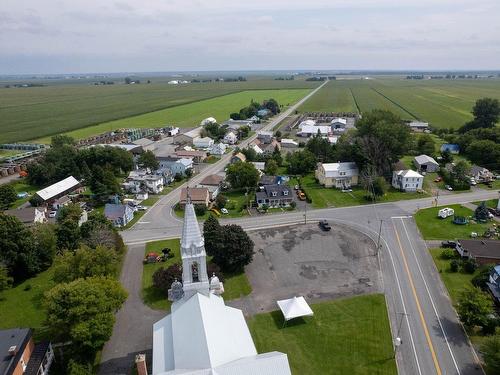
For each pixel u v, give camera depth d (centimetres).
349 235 9669
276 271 8100
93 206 12031
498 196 12044
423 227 9994
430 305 6888
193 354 4194
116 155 15350
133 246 9375
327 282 7669
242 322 5069
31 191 13962
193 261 5078
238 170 12850
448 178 13500
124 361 5672
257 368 4000
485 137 17300
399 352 5775
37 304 7225
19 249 7919
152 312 6819
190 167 15562
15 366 4788
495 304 6706
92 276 6594
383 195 12331
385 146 13788
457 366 5512
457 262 7931
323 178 13662
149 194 13188
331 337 6109
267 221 10669
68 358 5738
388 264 8275
